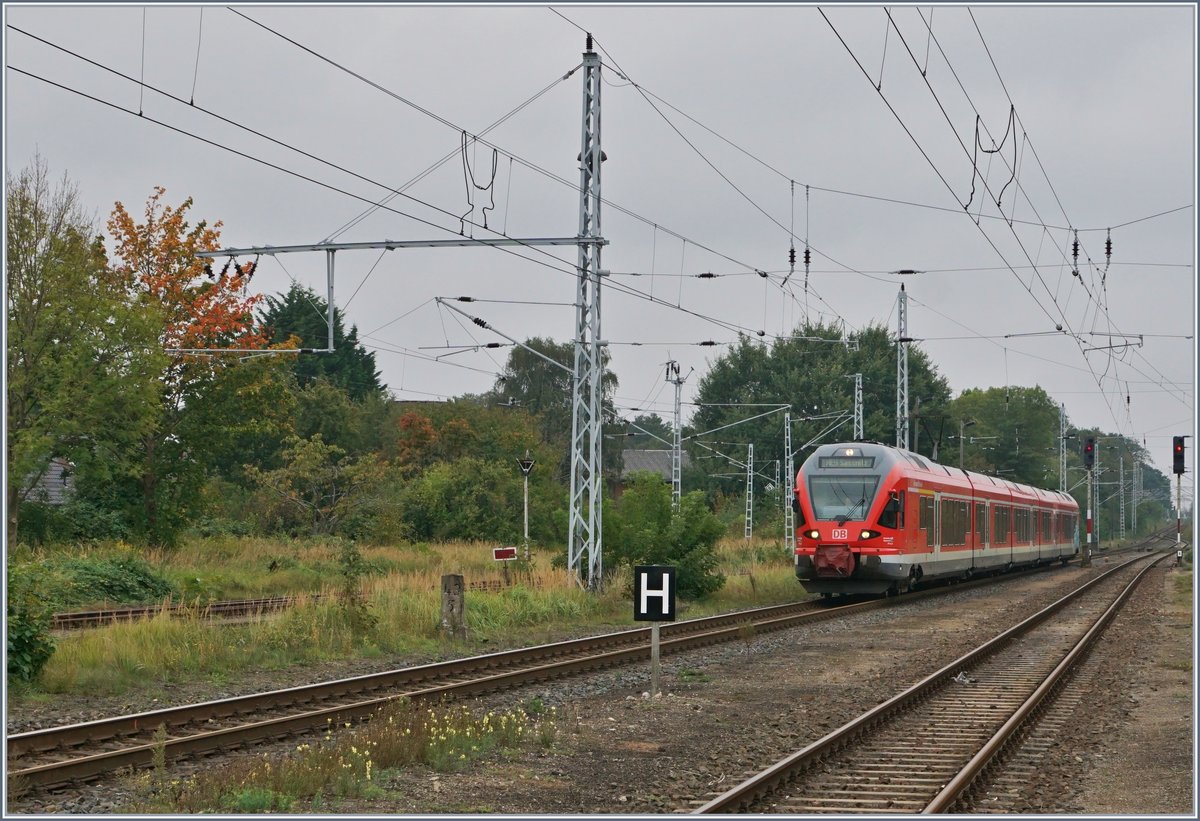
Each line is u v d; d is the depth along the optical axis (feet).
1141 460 629.92
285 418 173.06
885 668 74.43
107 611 92.53
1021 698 62.39
